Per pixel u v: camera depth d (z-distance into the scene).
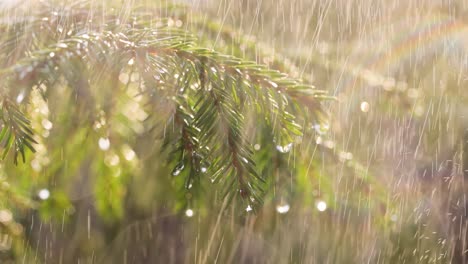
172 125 1.14
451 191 2.10
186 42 1.17
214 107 1.15
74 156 1.31
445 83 2.43
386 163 2.04
